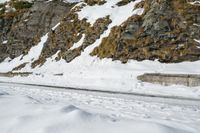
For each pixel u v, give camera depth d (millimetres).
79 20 49094
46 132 6406
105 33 42625
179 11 36375
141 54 35031
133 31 37906
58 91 22406
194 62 31219
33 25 59156
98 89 27078
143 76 29719
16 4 67812
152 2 39406
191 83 25891
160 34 35375
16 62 54562
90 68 37688
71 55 44312
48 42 51281
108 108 12047
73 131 6449
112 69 34375
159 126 6637
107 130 6484
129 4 45500
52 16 58375
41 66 47281
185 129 6938
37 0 62719
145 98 18922
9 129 6824
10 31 61969
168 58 32781
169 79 27375
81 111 7891
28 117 7570
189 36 33750
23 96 11844
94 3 51812
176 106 14414
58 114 7699
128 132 6316
